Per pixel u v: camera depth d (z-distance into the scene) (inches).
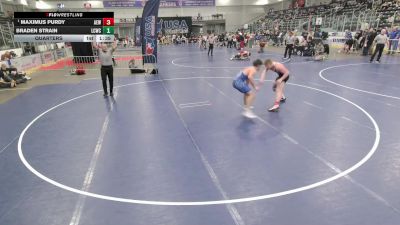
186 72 588.7
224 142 233.0
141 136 251.3
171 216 145.5
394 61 684.1
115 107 342.3
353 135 242.2
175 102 356.8
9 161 210.5
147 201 158.4
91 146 233.5
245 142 231.8
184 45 1589.6
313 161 198.5
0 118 314.0
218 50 1138.0
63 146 235.0
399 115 292.4
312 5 1569.9
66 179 183.5
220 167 193.5
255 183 173.3
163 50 1230.9
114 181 179.8
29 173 192.2
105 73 392.8
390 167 188.9
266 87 426.6
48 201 160.4
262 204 153.3
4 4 1385.3
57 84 494.6
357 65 631.8
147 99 374.9
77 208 153.7
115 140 244.4
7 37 860.6
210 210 149.3
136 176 185.2
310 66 633.6
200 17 1913.1
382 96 365.4
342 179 175.6
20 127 283.0
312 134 245.4
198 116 300.2
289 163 196.5
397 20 896.3
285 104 335.6
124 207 153.6
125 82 493.7
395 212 144.9
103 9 1802.4
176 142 236.1
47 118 308.5
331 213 145.3
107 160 208.5
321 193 162.1
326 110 311.1
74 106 351.9
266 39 1353.3
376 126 262.4
